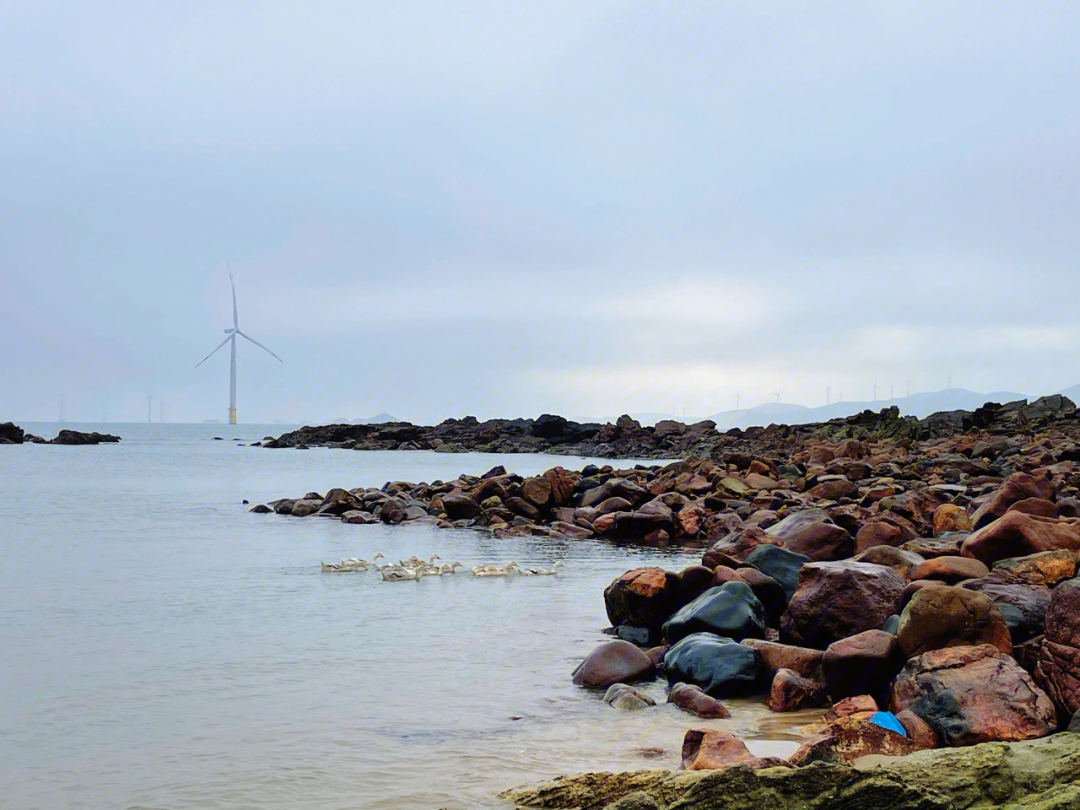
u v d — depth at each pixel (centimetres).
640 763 952
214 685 1242
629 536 3075
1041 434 6325
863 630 1292
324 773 923
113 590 1975
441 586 2036
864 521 2398
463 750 993
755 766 815
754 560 1627
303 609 1769
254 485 5984
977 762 773
